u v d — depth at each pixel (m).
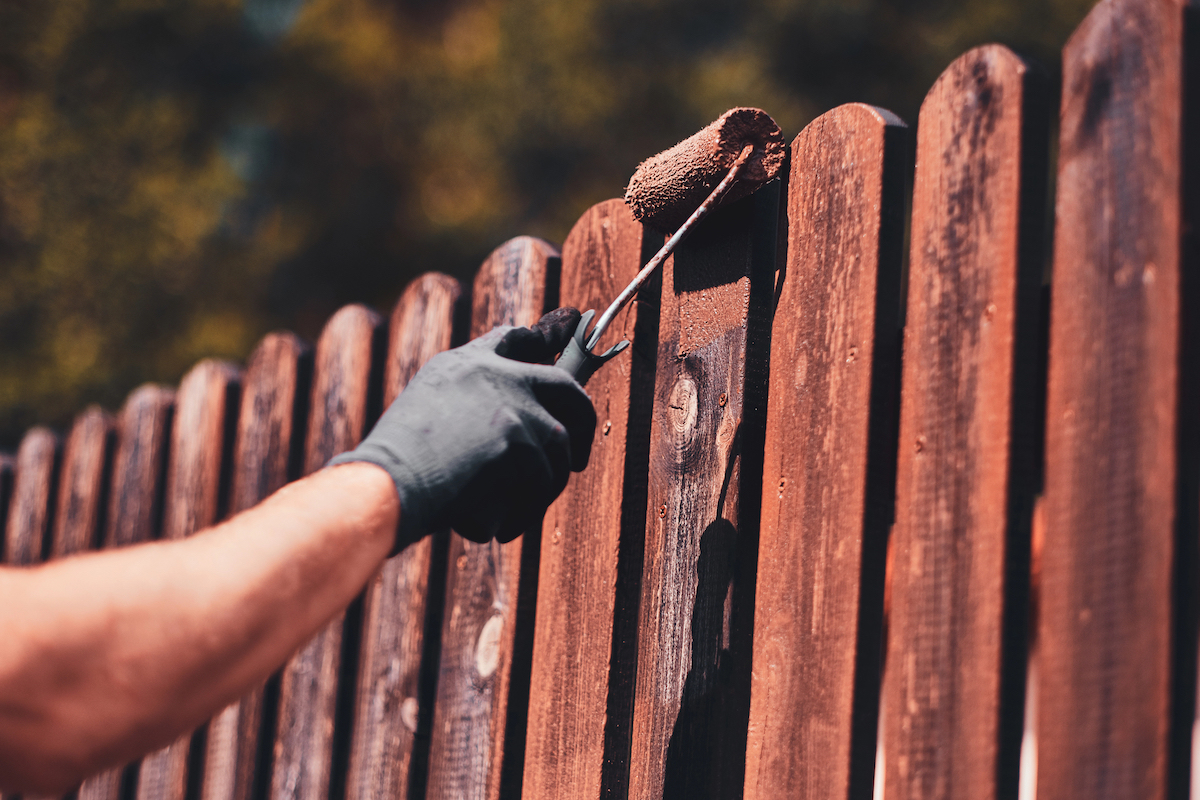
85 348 6.74
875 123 0.98
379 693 1.59
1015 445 0.84
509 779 1.36
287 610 0.68
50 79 7.37
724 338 1.12
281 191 12.33
